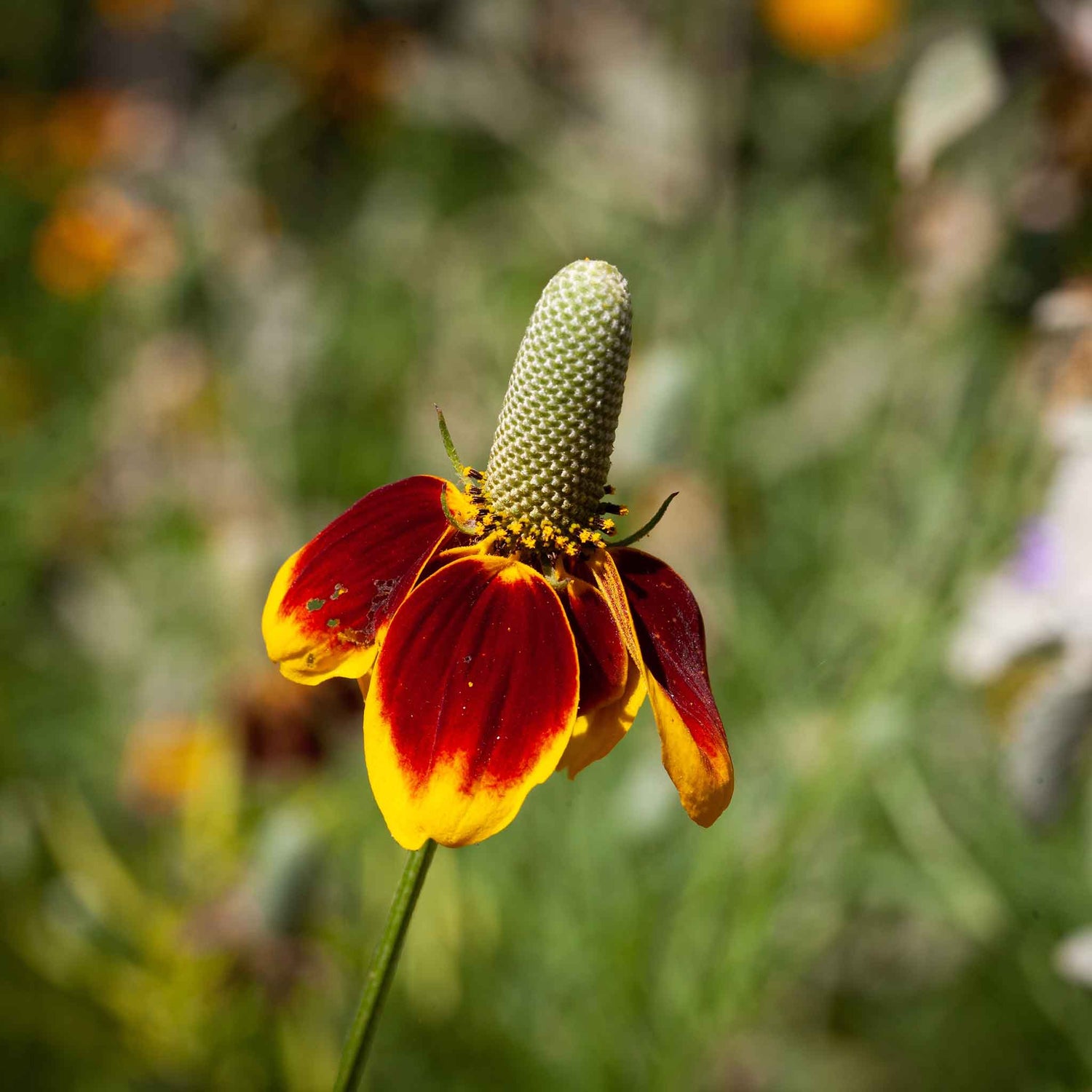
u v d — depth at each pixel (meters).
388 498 0.32
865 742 0.43
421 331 0.78
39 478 0.72
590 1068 0.44
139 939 0.45
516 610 0.30
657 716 0.29
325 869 0.44
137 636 0.62
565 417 0.31
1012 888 0.47
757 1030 0.50
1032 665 0.43
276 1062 0.46
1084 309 0.46
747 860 0.46
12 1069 0.47
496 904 0.48
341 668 0.31
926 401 0.61
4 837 0.52
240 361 0.73
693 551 0.53
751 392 0.64
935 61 0.46
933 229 0.57
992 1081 0.49
